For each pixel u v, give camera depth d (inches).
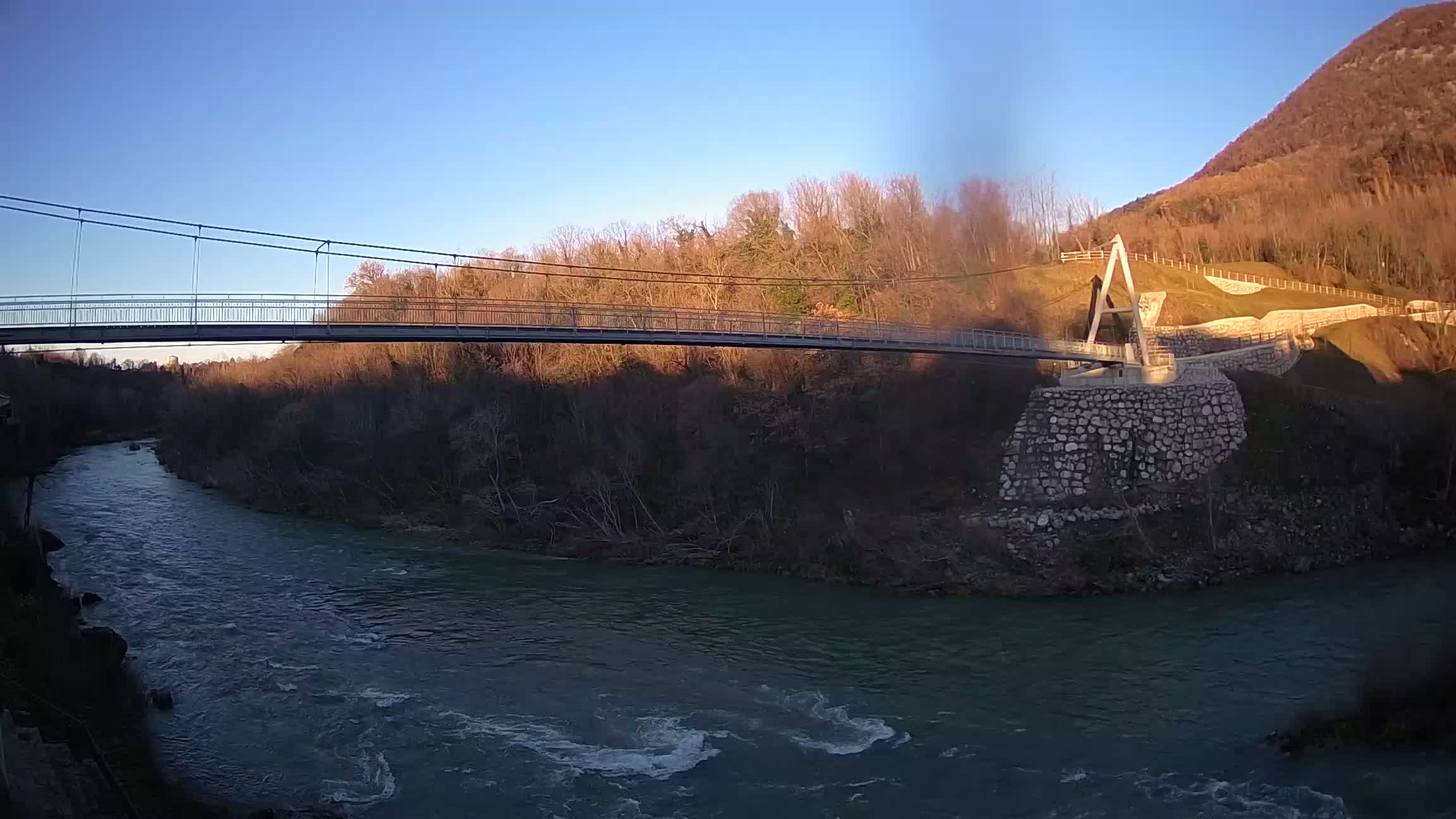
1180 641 1162.0
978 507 1649.9
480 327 1359.5
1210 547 1514.5
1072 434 1683.1
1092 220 4023.1
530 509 1985.7
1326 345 2342.5
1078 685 1033.5
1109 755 850.8
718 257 2659.9
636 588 1547.7
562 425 2219.5
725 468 1899.6
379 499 2317.9
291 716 995.3
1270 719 907.4
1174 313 2487.7
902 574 1517.0
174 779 838.5
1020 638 1213.1
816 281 2341.3
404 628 1318.9
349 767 871.1
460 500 2197.3
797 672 1109.7
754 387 1967.3
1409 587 1352.1
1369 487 1673.2
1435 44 7632.9
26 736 820.0
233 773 858.1
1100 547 1514.5
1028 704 985.5
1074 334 2327.8
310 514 2332.7
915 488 1752.0
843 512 1717.5
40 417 3211.1
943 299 2354.8
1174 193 5502.0
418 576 1649.9
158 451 3442.4
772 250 2615.7
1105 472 1657.2
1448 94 6796.3
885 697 1019.9
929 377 1934.1
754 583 1573.6
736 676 1101.7
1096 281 2436.0
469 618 1368.1
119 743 899.4
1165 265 2960.1
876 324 1733.5
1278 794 750.5
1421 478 1744.6
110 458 3479.3
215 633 1296.8
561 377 2310.5
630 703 1016.9
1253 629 1192.8
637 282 2524.6
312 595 1507.1
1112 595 1398.9
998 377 1927.9
